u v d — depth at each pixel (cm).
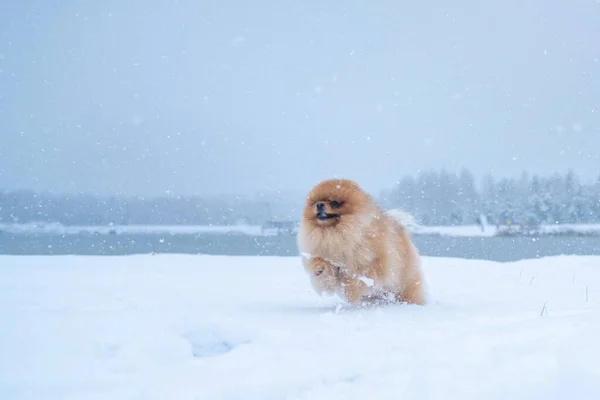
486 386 83
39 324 123
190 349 109
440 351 101
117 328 119
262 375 92
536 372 86
